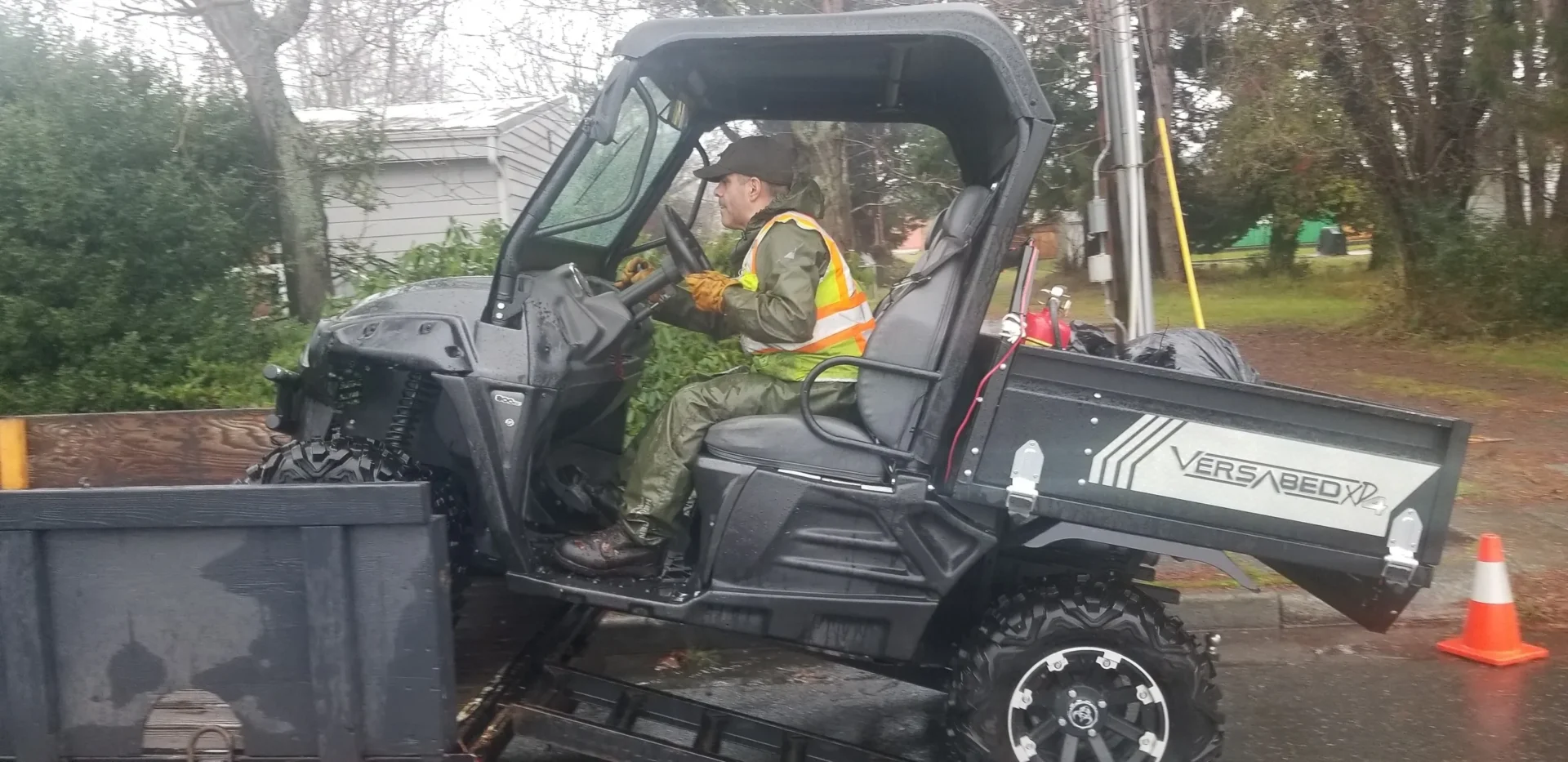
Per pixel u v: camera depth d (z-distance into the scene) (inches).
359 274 378.3
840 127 323.0
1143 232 296.4
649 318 155.0
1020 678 131.4
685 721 145.0
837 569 128.5
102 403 287.1
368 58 420.5
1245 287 927.0
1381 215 626.2
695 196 183.5
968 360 127.3
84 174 289.7
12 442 240.8
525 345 131.4
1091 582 135.9
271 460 133.9
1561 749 161.5
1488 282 553.0
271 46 327.3
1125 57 293.0
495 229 288.8
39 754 118.7
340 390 146.6
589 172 139.9
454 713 120.7
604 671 197.9
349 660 117.6
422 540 116.6
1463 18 529.0
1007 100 125.2
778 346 135.9
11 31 315.3
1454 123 559.5
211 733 119.7
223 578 117.9
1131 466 125.6
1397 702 179.8
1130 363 126.3
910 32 123.3
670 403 138.6
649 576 139.6
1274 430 125.3
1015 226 123.6
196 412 245.8
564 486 157.6
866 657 137.6
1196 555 126.6
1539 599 217.2
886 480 128.8
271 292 358.9
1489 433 352.5
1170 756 131.6
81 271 287.4
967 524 128.3
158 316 299.1
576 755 161.2
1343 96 579.8
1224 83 587.5
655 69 141.5
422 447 146.7
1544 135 481.4
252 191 348.8
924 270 129.5
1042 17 382.9
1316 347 563.8
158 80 330.0
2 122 288.0
